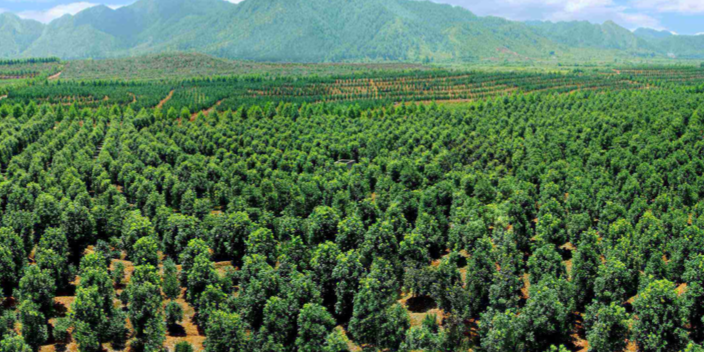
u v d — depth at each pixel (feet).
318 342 181.57
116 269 234.38
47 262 216.54
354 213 281.33
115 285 235.20
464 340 192.85
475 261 215.31
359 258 238.07
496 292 204.13
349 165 462.60
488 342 183.21
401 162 396.57
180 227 257.96
